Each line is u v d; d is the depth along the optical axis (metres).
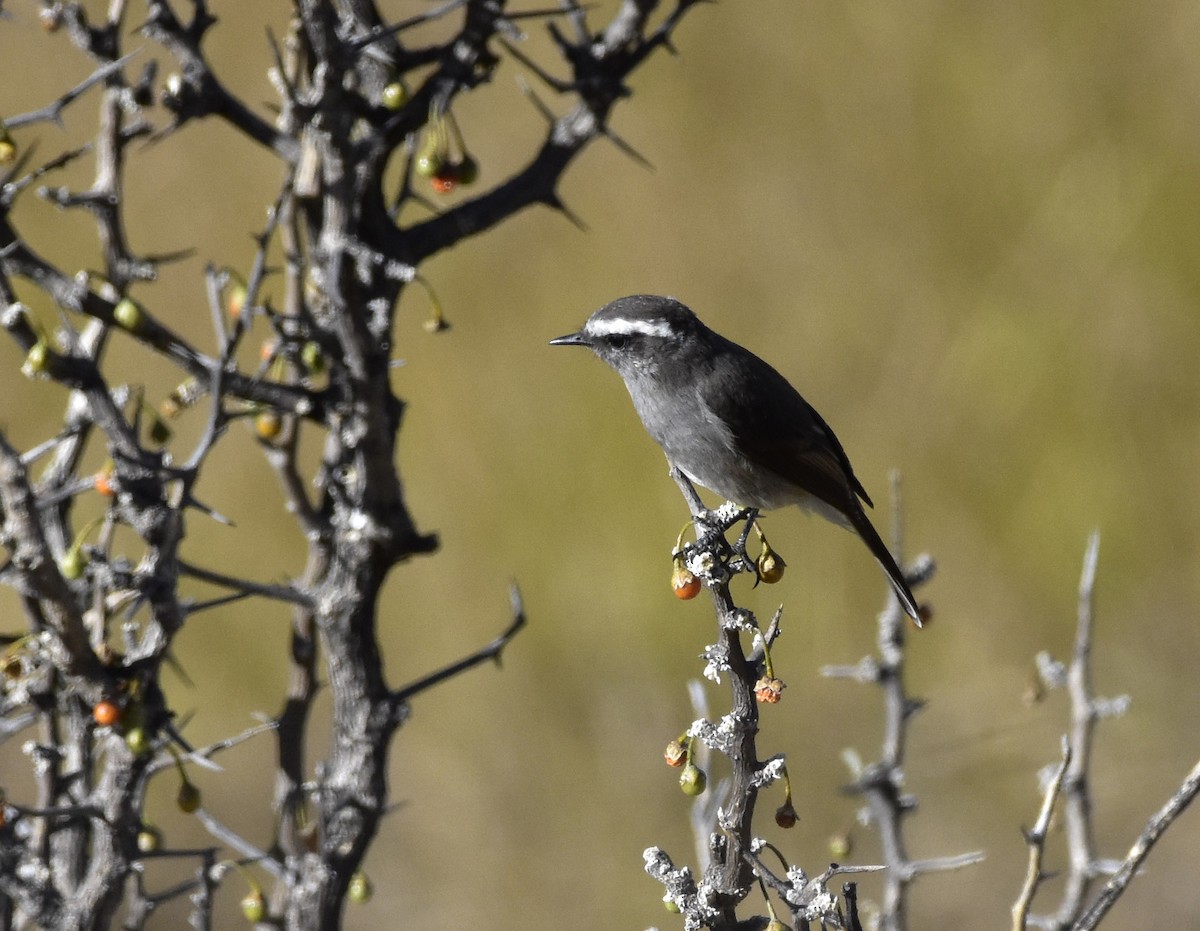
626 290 17.47
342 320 7.25
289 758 8.54
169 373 16.22
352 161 7.10
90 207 7.84
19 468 6.76
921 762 15.95
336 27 6.88
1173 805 6.44
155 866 15.38
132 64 11.95
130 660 7.36
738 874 6.18
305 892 8.09
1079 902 8.42
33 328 7.25
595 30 17.81
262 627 16.34
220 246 16.86
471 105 17.77
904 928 8.49
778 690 6.23
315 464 16.52
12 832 7.91
